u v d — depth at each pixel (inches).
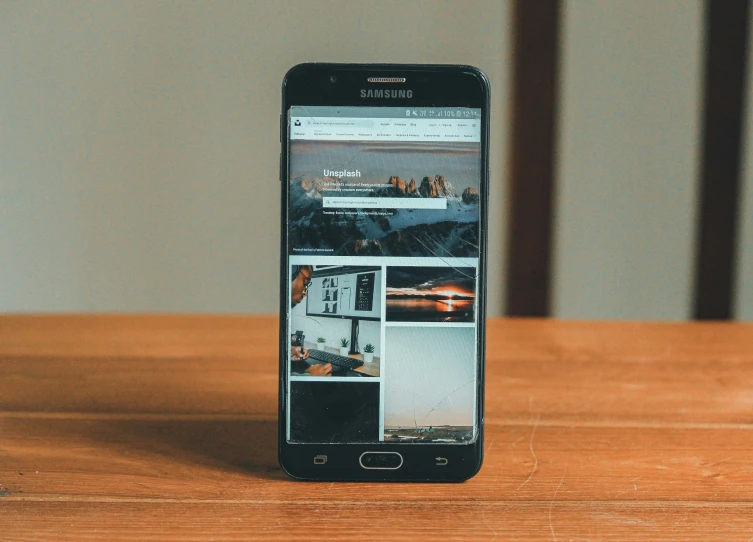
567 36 55.1
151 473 16.6
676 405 21.9
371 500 15.5
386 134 18.1
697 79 55.2
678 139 56.0
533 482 16.4
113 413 20.6
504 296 53.4
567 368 25.9
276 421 20.1
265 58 55.0
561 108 55.2
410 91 18.1
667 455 18.0
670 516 14.8
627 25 55.0
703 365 26.4
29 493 15.5
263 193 57.0
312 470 16.5
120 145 55.7
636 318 58.2
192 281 58.2
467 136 18.1
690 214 56.8
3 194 55.4
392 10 54.4
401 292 17.8
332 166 18.0
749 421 20.6
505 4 54.0
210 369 25.1
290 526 14.2
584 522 14.5
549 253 52.7
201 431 19.3
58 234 56.5
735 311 54.5
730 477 16.7
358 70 18.0
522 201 52.2
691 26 54.8
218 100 55.4
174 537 13.7
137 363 25.7
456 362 17.6
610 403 22.0
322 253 17.8
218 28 54.6
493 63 54.6
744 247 58.1
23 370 24.7
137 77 54.8
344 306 17.6
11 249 56.1
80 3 53.5
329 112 18.1
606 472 17.0
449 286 17.9
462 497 15.7
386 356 17.6
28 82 54.2
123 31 54.1
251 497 15.5
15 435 18.8
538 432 19.6
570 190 56.7
